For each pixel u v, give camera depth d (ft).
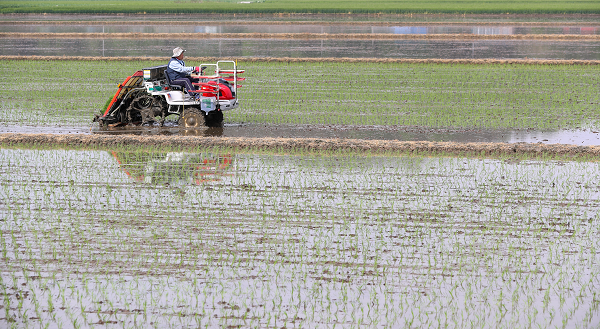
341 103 176.55
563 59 273.33
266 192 97.14
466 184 101.96
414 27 452.35
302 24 481.05
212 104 142.31
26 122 150.71
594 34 392.47
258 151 125.18
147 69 141.18
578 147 121.70
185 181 103.50
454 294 64.90
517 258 73.31
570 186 101.24
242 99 182.39
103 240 78.07
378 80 219.61
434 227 82.64
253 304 62.59
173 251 74.84
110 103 144.87
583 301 63.62
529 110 166.91
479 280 67.87
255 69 247.91
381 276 68.64
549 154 121.19
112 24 488.02
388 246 76.28
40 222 84.28
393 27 456.45
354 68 252.01
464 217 86.38
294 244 76.79
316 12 606.14
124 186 100.68
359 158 119.44
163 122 146.41
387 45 339.77
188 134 139.95
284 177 105.70
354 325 58.80
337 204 91.50
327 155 122.11
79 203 92.07
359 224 83.56
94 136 130.21
